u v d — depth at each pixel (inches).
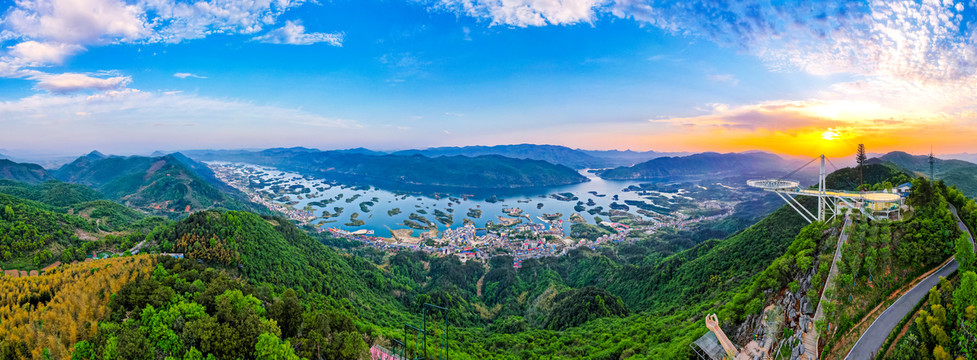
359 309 5999.0
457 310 7327.8
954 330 2539.4
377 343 4200.3
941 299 2856.8
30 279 3695.9
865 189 5944.9
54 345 2822.3
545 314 7032.5
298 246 7495.1
